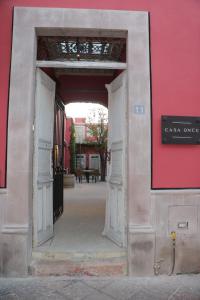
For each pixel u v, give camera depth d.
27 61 3.75
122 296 3.18
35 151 3.90
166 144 3.83
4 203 3.66
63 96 7.45
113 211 4.32
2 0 3.79
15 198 3.66
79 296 3.17
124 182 3.92
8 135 3.69
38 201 3.99
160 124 3.85
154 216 3.78
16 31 3.75
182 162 3.87
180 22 3.95
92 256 3.77
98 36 4.06
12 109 3.71
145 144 3.79
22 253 3.62
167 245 3.79
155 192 3.78
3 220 3.66
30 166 3.74
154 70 3.87
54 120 5.07
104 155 18.05
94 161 23.41
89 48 4.94
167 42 3.91
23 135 3.70
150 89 3.85
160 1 3.93
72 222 5.41
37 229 3.93
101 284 3.47
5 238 3.63
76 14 3.80
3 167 3.68
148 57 3.86
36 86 3.94
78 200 8.57
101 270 3.71
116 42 4.59
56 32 3.92
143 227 3.73
